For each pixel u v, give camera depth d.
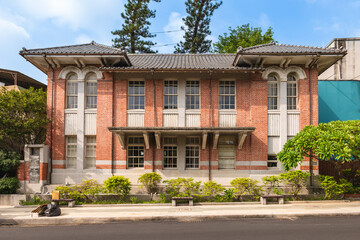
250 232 9.56
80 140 17.52
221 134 17.64
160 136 17.25
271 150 17.62
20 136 16.72
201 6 35.44
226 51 33.94
